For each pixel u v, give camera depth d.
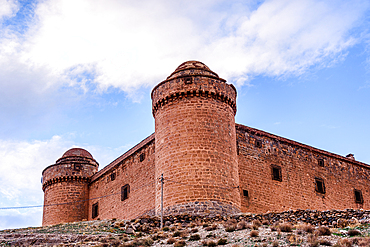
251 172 40.47
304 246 21.05
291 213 30.16
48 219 51.03
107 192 48.94
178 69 40.03
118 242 25.47
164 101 37.44
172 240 24.97
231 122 37.69
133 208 43.69
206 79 37.38
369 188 50.66
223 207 33.56
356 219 25.70
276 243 21.56
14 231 30.38
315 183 45.22
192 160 34.59
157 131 37.59
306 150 46.22
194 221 32.06
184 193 33.69
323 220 27.62
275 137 44.06
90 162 54.06
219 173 34.69
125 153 47.53
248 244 22.55
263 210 39.72
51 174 52.72
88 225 31.94
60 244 25.70
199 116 36.16
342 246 20.28
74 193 51.88
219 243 23.42
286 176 43.03
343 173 48.62
